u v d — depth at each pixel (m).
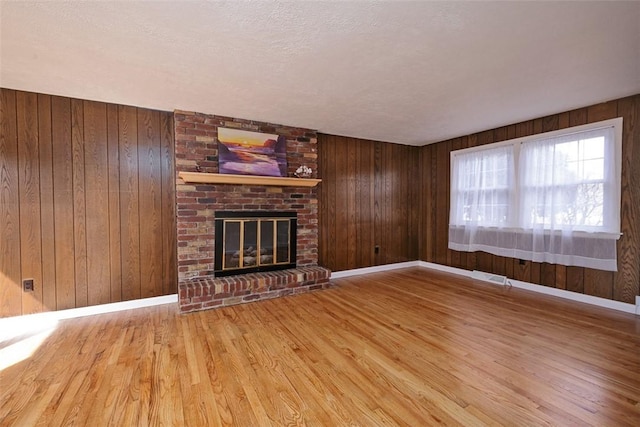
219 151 3.44
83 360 2.13
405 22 1.75
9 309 2.75
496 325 2.74
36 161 2.83
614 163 3.07
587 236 3.26
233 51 2.07
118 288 3.17
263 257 3.81
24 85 2.65
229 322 2.81
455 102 3.11
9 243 2.75
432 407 1.64
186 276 3.34
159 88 2.71
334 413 1.59
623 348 2.29
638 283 2.97
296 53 2.10
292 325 2.75
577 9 1.63
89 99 2.99
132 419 1.54
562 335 2.52
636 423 1.51
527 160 3.76
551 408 1.63
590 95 2.93
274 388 1.80
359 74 2.44
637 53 2.10
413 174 5.43
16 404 1.66
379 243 5.05
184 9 1.61
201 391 1.77
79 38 1.89
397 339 2.46
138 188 3.25
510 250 3.96
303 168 4.04
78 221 2.99
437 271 5.00
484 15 1.69
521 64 2.28
